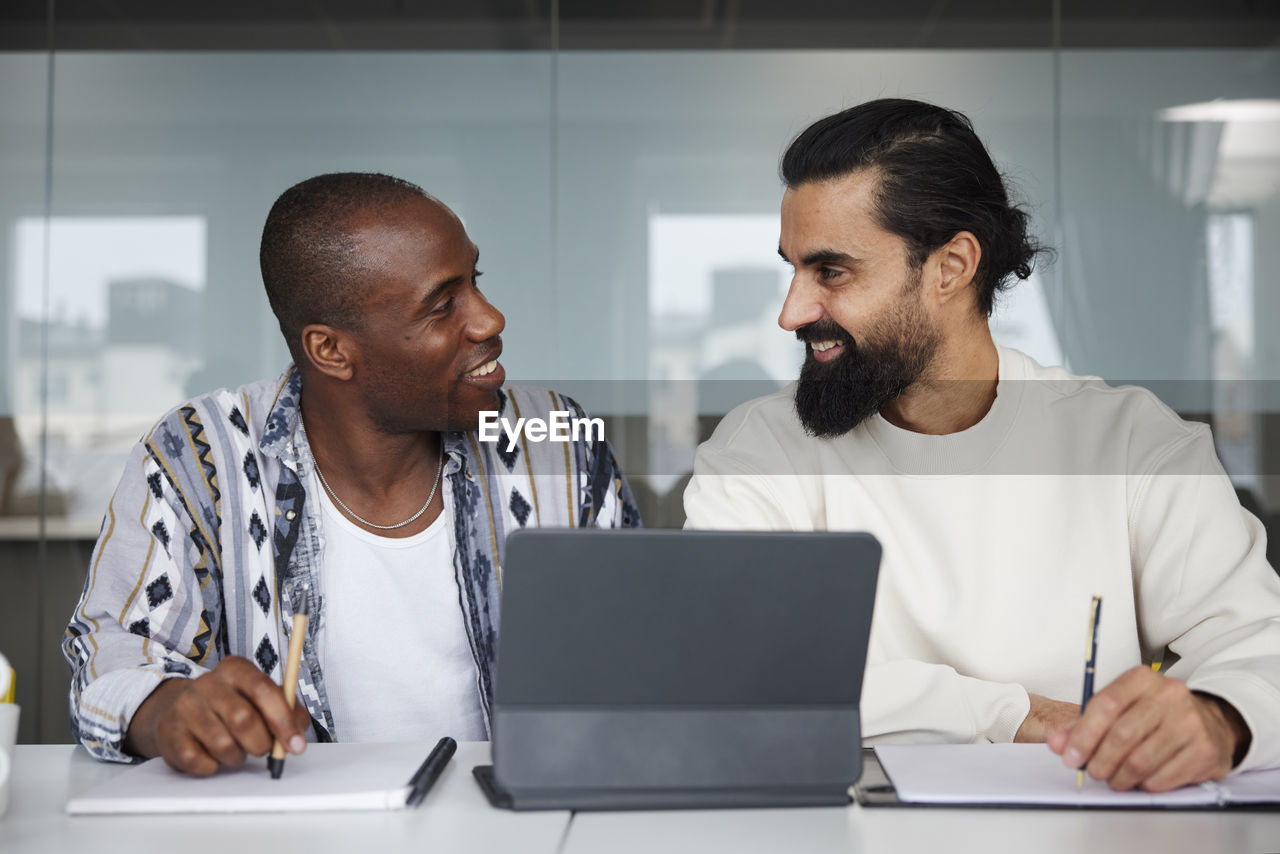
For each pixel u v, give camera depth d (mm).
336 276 1153
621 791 769
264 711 822
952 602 1211
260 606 1201
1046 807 769
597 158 2828
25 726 2822
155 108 2850
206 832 721
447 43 2838
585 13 2830
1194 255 2766
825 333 1210
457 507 1267
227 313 2846
